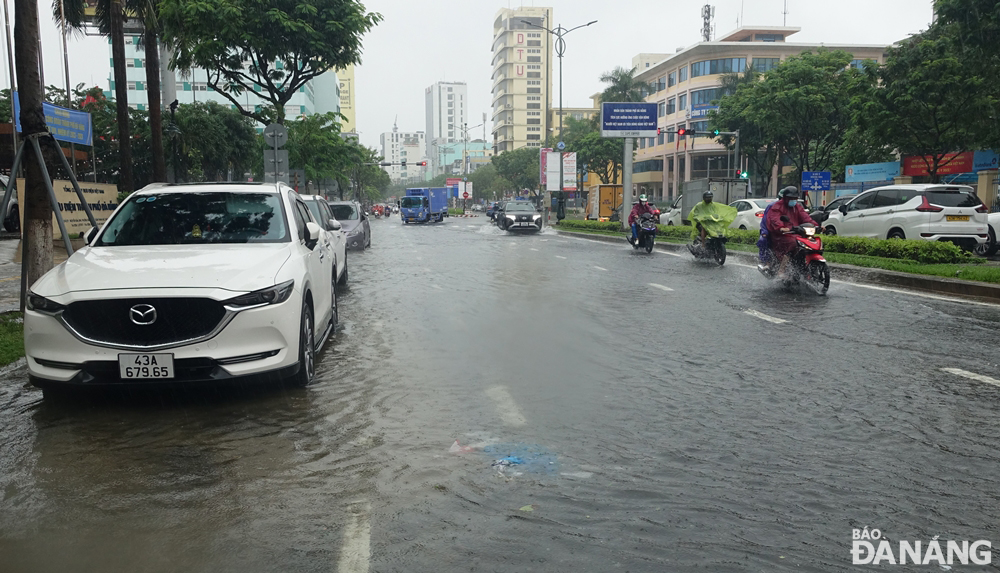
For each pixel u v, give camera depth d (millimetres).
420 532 3467
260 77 21625
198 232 6641
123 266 5656
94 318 5238
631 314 9820
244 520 3615
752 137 48531
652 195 89500
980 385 6043
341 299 11516
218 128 40312
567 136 90625
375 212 93812
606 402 5617
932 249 15117
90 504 3820
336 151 38156
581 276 14719
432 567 3145
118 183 39406
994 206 30203
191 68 21297
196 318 5309
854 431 4898
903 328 8641
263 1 19969
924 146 30219
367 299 11484
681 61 79750
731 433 4871
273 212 6934
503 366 6844
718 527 3508
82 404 5590
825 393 5840
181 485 4055
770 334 8352
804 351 7430
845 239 17234
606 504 3766
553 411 5391
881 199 18797
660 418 5207
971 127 28078
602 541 3369
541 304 10766
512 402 5629
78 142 24906
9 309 9758
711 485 4004
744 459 4395
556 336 8305
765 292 12031
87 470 4285
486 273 15445
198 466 4332
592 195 53406
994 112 27328
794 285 12695
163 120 36969
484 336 8328
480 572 3102
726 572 3098
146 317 5219
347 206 23844
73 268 5695
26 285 9086
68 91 34281
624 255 20656
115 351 5184
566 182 54469
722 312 9953
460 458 4430
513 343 7926
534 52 150125
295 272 5953
